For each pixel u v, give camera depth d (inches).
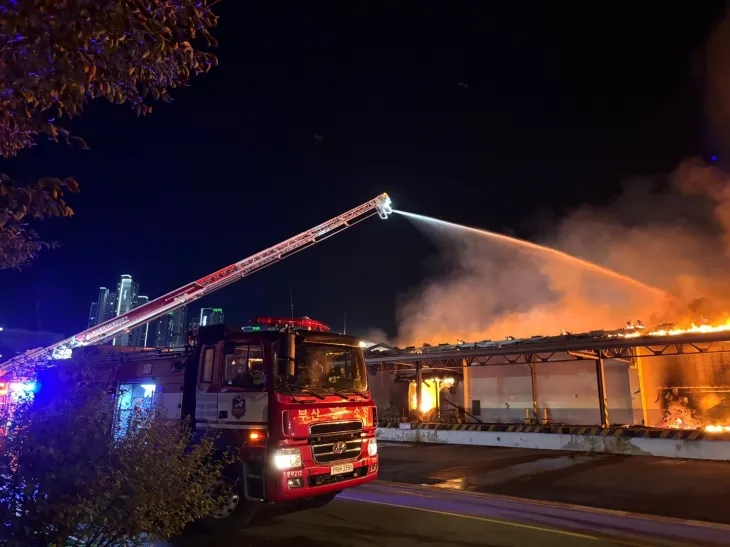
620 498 371.9
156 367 368.5
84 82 113.6
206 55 138.6
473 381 904.9
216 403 306.8
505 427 711.1
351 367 332.8
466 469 522.6
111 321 808.3
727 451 524.1
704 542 263.1
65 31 105.2
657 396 759.7
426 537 274.2
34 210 120.6
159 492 155.9
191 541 271.1
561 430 657.6
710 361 745.0
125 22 110.8
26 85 109.5
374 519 313.6
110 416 164.1
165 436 173.6
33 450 138.3
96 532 142.7
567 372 809.5
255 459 279.7
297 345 304.8
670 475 451.5
